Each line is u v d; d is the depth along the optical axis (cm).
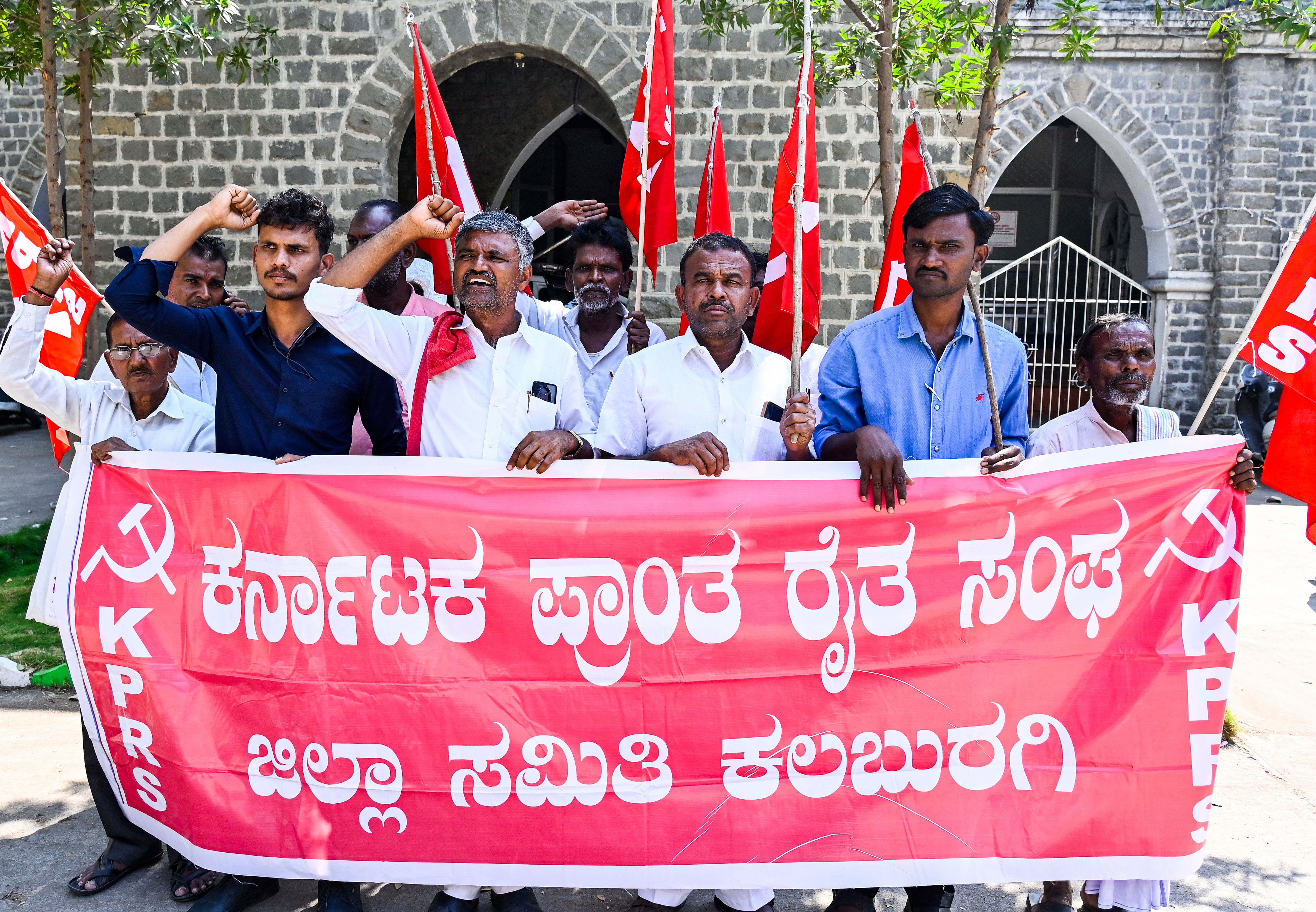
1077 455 313
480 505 312
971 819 311
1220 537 314
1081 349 356
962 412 320
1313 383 317
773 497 311
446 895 316
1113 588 313
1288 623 642
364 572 313
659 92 479
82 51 671
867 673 312
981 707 312
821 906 351
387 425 345
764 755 312
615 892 354
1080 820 310
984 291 1405
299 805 315
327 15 912
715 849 310
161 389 362
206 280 403
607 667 312
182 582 321
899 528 312
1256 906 344
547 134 1362
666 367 326
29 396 345
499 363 319
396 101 920
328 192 927
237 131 926
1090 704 312
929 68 599
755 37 912
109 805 344
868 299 927
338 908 319
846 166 916
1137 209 1407
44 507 905
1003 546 312
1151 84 1234
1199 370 1281
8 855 363
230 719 317
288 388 323
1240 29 602
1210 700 312
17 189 1417
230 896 326
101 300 366
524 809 312
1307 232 317
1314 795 424
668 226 498
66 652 327
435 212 299
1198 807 311
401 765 312
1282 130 1240
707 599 312
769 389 329
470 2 909
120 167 932
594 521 311
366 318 309
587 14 912
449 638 313
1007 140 1230
